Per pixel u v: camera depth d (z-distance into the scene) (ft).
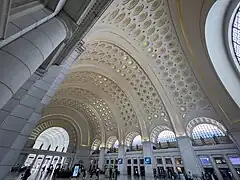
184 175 56.75
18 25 8.91
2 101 7.98
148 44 62.59
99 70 72.54
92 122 122.83
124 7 42.93
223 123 55.42
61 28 14.17
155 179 56.90
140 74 74.38
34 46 10.09
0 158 14.40
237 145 49.60
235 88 45.55
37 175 57.47
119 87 83.92
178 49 58.29
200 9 34.55
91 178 56.54
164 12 49.88
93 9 18.56
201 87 58.80
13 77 8.45
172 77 69.00
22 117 17.66
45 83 22.57
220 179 51.47
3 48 8.33
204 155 59.00
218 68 44.70
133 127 93.66
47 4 12.87
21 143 18.99
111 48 61.00
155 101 79.36
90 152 116.78
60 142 145.38
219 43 42.65
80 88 86.84
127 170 83.87
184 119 70.13
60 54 23.47
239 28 37.68
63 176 52.47
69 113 117.70
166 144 78.38
